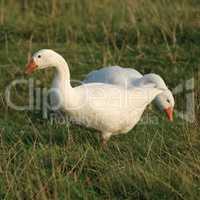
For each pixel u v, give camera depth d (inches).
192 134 499.5
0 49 698.8
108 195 425.7
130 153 466.6
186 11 775.1
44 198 401.4
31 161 448.5
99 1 812.6
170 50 691.4
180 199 418.6
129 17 764.6
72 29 747.4
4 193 419.8
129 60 674.2
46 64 482.3
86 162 455.8
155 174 434.0
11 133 511.8
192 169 440.5
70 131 506.6
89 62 665.0
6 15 788.0
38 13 804.6
